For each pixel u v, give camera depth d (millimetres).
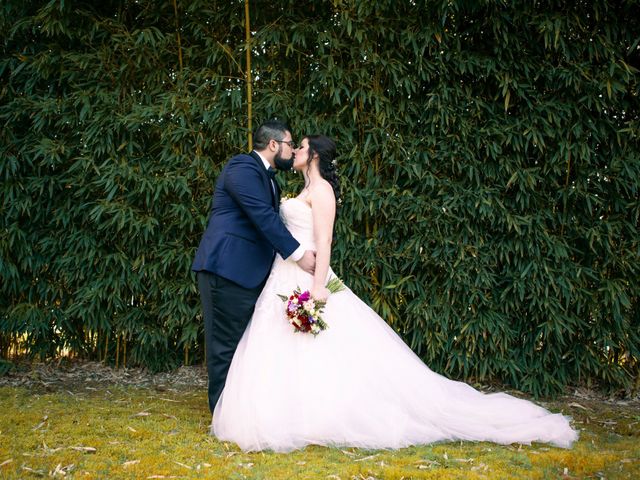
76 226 3240
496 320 3090
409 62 2965
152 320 3322
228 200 2490
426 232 3031
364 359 2354
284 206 2549
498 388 3262
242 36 3162
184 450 2141
